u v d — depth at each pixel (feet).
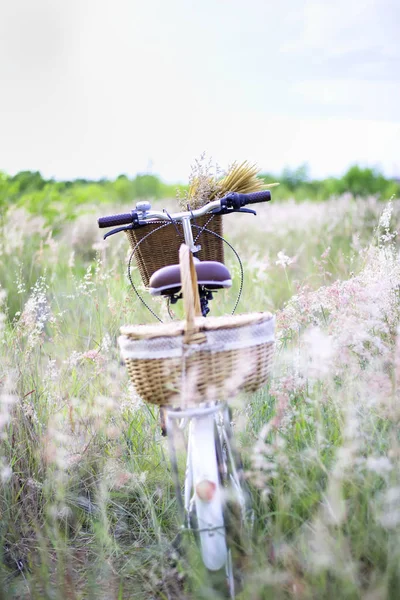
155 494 10.32
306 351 10.39
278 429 9.34
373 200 30.04
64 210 33.99
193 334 7.20
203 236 9.90
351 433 8.02
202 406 8.28
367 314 10.71
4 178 40.06
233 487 8.45
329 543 7.06
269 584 7.00
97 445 11.20
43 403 11.59
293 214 31.73
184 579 8.40
